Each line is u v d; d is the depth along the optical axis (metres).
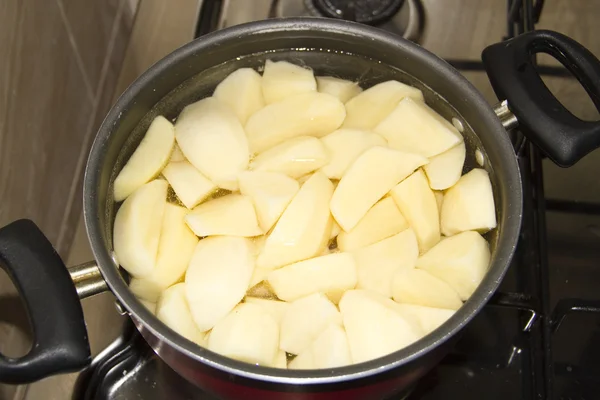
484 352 0.68
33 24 0.65
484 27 0.82
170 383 0.67
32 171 0.67
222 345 0.58
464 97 0.63
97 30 0.75
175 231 0.61
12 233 0.56
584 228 0.73
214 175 0.63
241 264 0.60
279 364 0.58
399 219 0.63
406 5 0.82
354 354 0.58
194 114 0.65
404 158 0.62
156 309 0.60
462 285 0.60
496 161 0.62
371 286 0.60
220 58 0.66
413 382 0.60
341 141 0.64
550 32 0.64
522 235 0.71
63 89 0.71
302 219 0.61
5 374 0.53
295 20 0.65
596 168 0.75
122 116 0.61
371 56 0.67
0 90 0.61
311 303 0.59
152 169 0.63
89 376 0.67
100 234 0.56
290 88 0.66
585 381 0.66
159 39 0.82
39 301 0.55
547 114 0.62
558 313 0.67
